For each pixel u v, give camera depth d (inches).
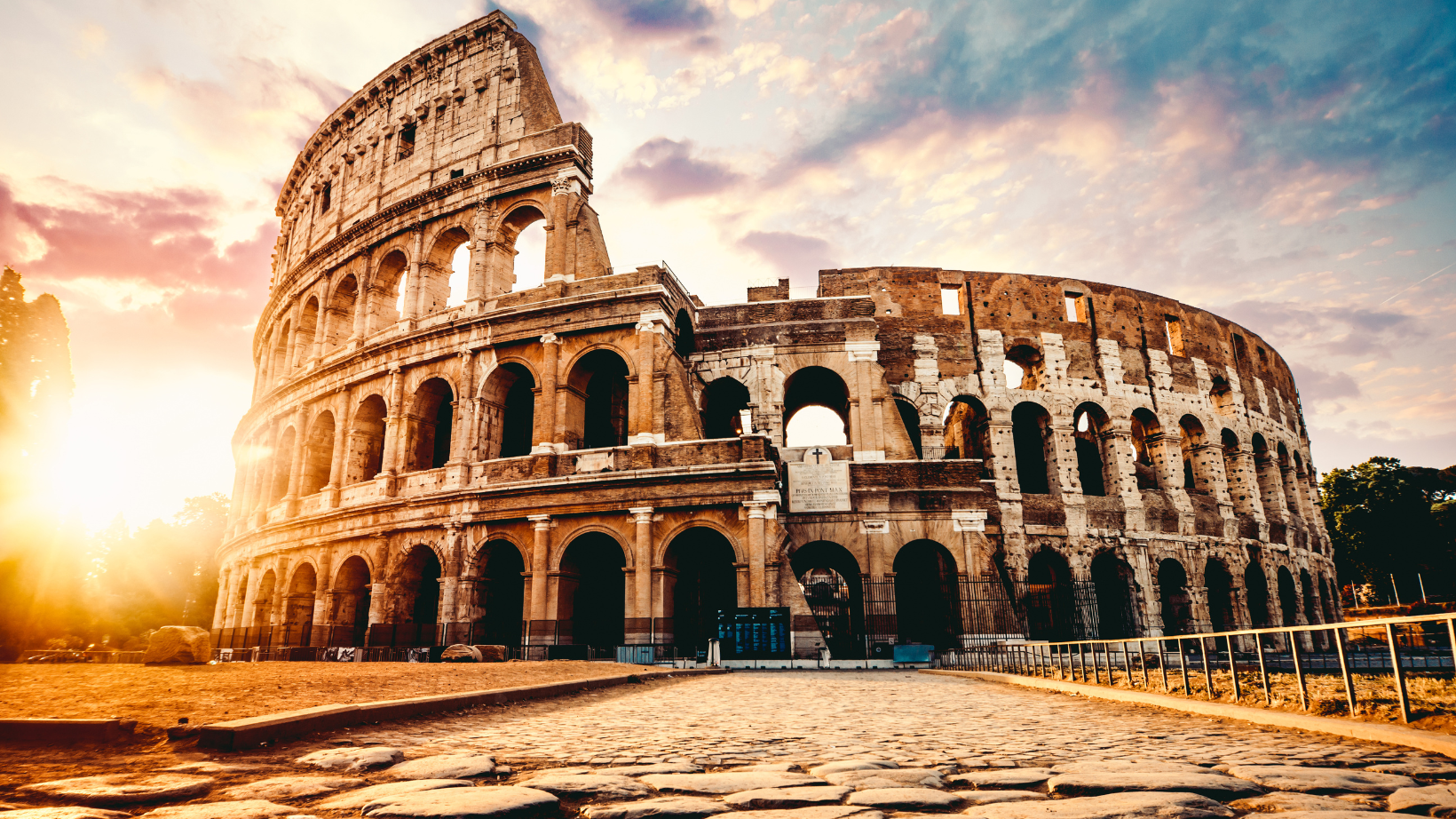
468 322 1706.4
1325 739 383.6
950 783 285.9
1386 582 3750.0
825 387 1971.0
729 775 298.7
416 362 1782.7
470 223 1851.6
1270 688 550.9
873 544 1659.7
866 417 1764.3
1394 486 3193.9
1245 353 2421.3
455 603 1569.9
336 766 317.1
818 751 371.9
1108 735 427.2
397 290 2071.9
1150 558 1942.7
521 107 1886.1
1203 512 2073.1
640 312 1595.7
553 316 1648.6
